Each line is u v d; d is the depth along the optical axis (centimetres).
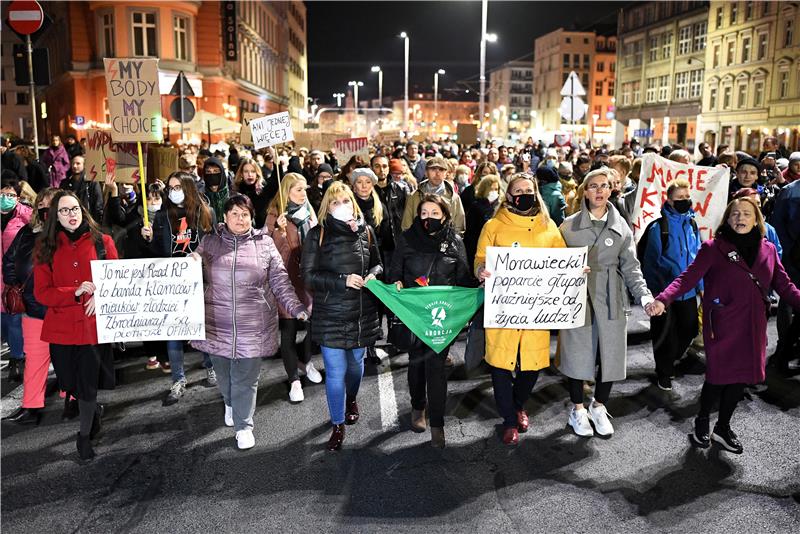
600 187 511
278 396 623
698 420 518
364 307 514
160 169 902
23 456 507
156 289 493
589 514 425
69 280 486
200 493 451
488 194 708
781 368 693
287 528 410
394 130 3647
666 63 5966
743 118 4800
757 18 4616
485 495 448
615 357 520
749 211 491
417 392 538
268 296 517
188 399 616
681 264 629
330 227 505
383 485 461
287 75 7188
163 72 3419
